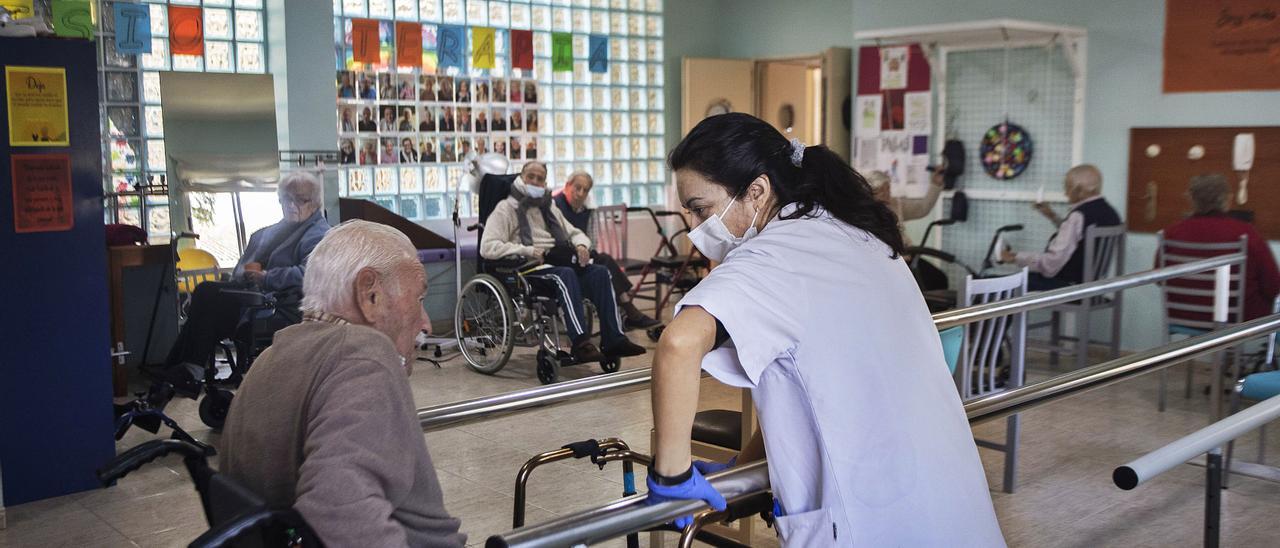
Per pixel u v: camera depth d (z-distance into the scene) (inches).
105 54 235.9
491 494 151.5
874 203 59.9
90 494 152.7
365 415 55.7
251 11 259.6
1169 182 244.2
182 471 163.8
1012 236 271.6
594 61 325.7
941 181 274.7
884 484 54.3
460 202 307.1
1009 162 269.6
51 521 141.8
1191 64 237.9
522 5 315.3
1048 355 249.8
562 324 301.4
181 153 227.8
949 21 280.1
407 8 290.5
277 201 234.1
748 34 367.2
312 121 265.0
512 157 317.7
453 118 302.8
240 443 60.3
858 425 54.2
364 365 57.4
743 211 59.6
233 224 231.1
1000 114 271.4
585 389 73.6
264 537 54.1
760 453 68.6
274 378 59.5
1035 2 262.8
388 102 289.4
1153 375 226.4
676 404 51.5
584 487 154.0
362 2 283.3
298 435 57.8
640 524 50.4
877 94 281.4
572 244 241.9
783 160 58.9
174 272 226.2
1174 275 135.7
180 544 134.0
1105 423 187.8
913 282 59.9
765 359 52.7
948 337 136.7
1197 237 204.5
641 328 281.9
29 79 140.9
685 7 359.9
